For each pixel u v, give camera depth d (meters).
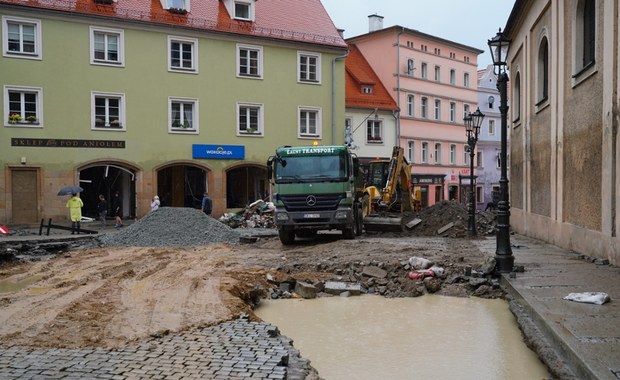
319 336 8.79
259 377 6.05
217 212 33.41
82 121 29.72
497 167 61.03
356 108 44.28
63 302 10.23
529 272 12.16
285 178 20.03
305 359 7.10
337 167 19.92
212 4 35.12
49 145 28.91
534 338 7.78
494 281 12.14
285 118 35.59
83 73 29.72
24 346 7.21
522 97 23.62
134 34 31.00
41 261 17.86
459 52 54.97
